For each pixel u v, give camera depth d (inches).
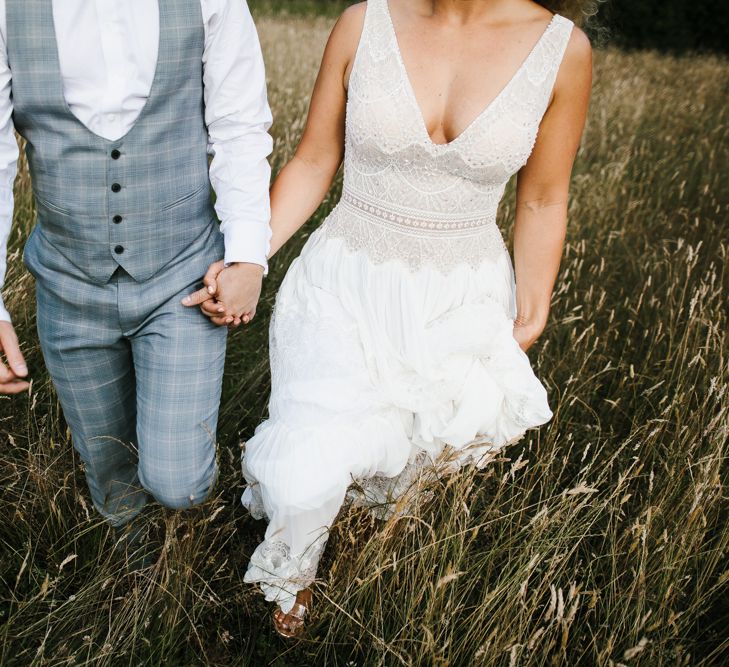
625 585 84.8
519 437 80.4
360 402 73.0
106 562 77.9
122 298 72.2
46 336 75.2
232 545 90.2
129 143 66.4
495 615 72.2
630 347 130.0
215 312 74.5
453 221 78.2
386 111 73.9
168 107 67.3
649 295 144.1
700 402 109.5
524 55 75.0
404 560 77.6
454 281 79.6
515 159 76.3
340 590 80.0
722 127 266.7
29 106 64.1
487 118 73.9
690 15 576.1
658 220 183.9
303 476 68.3
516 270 86.4
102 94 64.7
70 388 77.3
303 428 70.2
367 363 76.8
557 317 138.6
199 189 73.2
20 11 61.1
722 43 576.1
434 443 79.1
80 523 81.2
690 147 244.8
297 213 83.2
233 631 83.7
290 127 194.2
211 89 70.8
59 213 68.2
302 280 82.8
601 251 161.8
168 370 73.9
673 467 91.6
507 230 157.5
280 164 168.7
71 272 71.3
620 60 415.5
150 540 86.8
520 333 83.9
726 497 88.0
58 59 62.6
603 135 232.2
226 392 111.8
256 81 72.9
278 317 82.6
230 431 103.6
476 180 76.7
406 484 85.2
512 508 86.4
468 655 75.7
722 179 213.3
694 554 82.3
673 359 119.7
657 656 76.7
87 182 66.8
